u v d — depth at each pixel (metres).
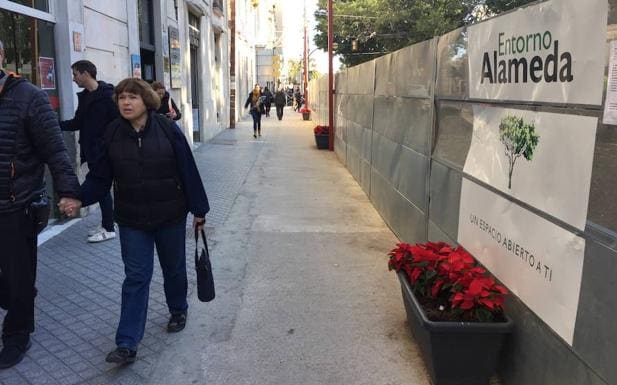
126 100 3.45
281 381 3.40
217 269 5.39
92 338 3.87
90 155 5.56
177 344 3.84
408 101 6.18
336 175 11.41
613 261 2.25
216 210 7.91
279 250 6.05
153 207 3.60
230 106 23.31
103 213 6.07
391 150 7.07
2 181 3.31
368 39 42.56
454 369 3.23
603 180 2.33
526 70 3.08
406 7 38.91
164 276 3.95
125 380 3.38
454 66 4.49
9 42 5.89
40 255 5.58
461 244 4.18
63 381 3.35
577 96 2.55
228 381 3.39
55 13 6.81
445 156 4.69
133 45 9.36
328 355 3.72
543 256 2.85
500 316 3.25
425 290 3.62
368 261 5.71
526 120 3.07
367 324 4.20
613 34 2.28
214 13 19.61
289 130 23.16
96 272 5.13
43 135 3.40
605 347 2.29
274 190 9.58
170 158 3.60
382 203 7.64
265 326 4.14
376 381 3.41
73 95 7.01
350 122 11.80
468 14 36.72
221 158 13.55
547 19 2.83
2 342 3.73
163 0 11.55
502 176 3.40
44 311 4.29
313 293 4.80
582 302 2.47
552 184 2.77
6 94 3.29
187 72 14.35
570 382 2.57
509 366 3.27
